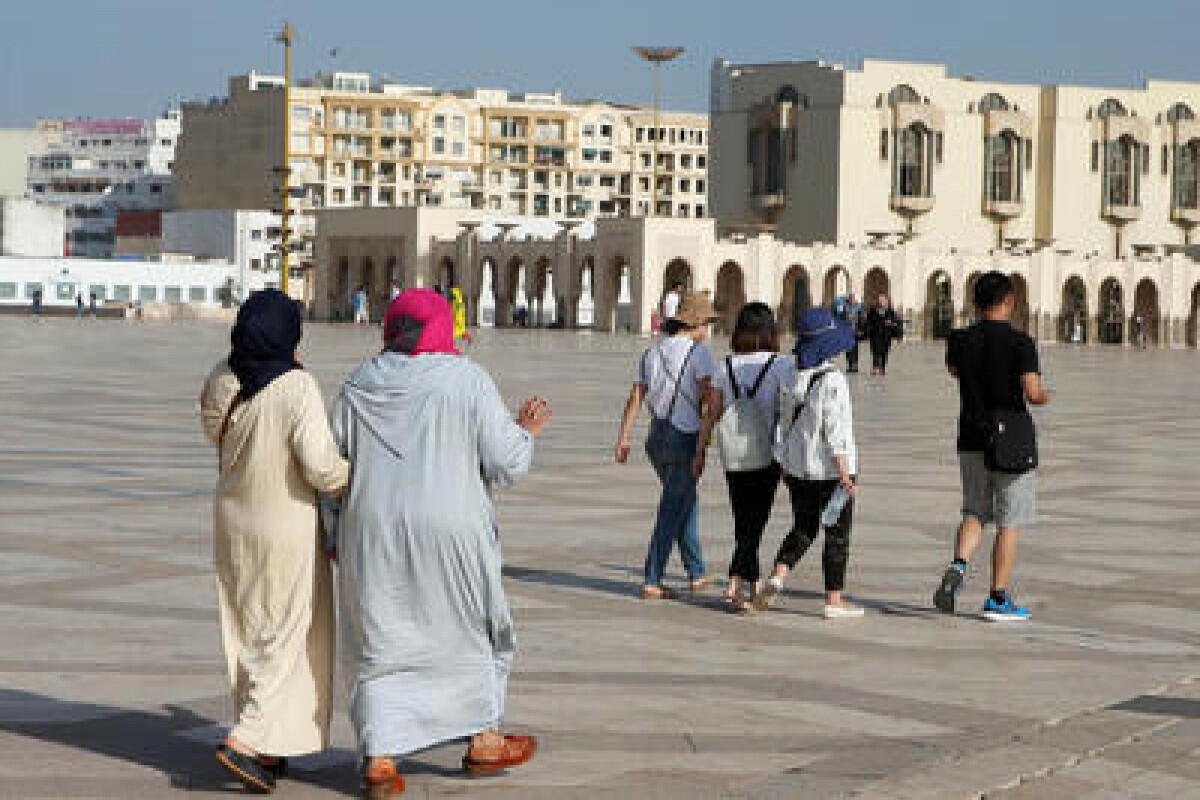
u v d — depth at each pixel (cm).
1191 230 16888
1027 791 945
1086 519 2142
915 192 15762
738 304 12962
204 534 1822
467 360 956
